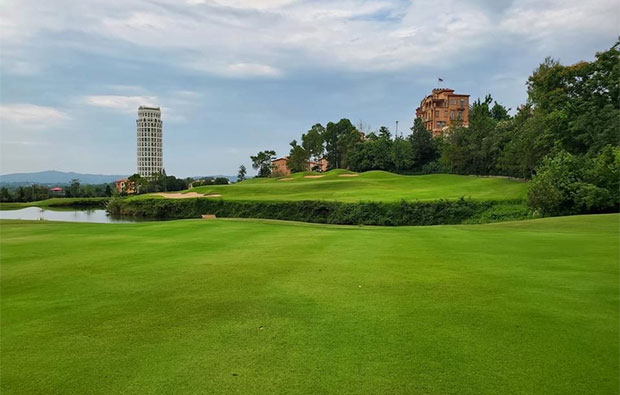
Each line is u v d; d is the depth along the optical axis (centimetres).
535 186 3369
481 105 9394
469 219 3838
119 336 548
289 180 8038
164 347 511
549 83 4822
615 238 1484
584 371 443
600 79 4175
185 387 413
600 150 3650
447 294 740
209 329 571
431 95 11700
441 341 525
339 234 1678
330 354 487
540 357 477
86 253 1193
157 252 1208
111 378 434
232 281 840
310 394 398
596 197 3058
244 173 13475
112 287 798
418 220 3919
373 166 9238
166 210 5291
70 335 554
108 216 5462
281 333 554
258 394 399
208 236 1595
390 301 698
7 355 493
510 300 702
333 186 6097
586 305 674
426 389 407
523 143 4872
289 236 1602
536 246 1316
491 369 448
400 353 489
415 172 8956
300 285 806
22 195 8875
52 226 1997
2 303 700
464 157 6831
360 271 933
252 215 4625
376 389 407
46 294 752
